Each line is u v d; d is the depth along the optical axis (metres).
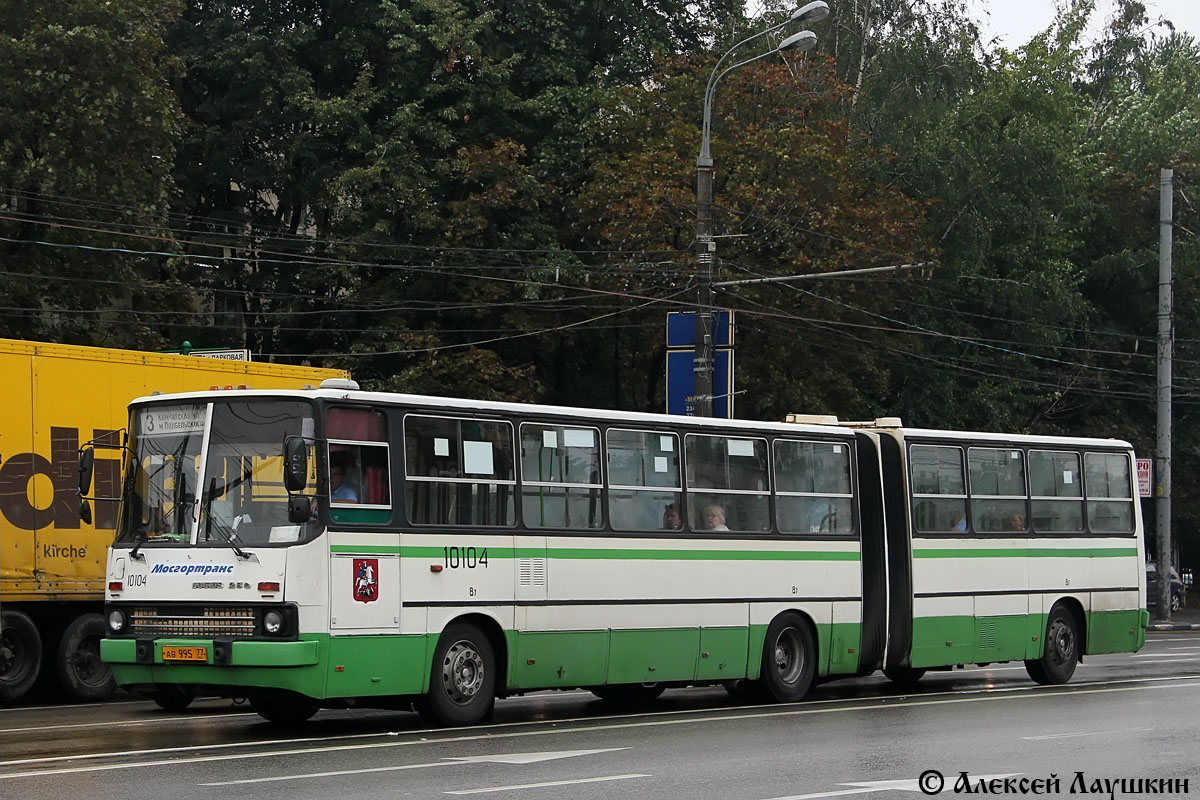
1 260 30.81
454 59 37.91
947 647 21.41
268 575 14.58
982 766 12.73
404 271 38.81
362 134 38.19
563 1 41.62
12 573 18.92
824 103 40.59
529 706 19.38
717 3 44.81
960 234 44.53
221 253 41.16
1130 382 51.91
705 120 29.27
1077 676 24.67
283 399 15.16
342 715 17.81
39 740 14.61
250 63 38.25
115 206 30.88
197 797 10.54
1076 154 52.03
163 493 15.48
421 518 15.74
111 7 30.42
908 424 44.75
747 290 36.50
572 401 43.09
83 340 31.94
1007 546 22.41
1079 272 52.88
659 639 17.97
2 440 18.91
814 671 19.95
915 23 46.66
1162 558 44.41
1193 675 24.97
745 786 11.39
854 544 20.55
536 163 39.56
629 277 36.78
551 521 17.05
